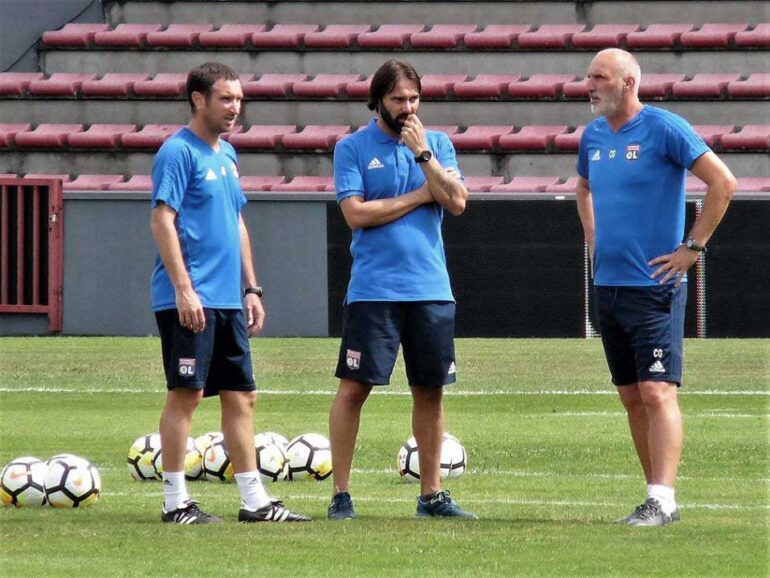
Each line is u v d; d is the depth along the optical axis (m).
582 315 81.12
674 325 26.14
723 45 100.00
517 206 81.19
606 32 103.44
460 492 31.48
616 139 26.50
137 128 103.19
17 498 28.91
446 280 27.48
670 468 25.98
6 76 105.75
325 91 101.62
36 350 75.44
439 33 104.81
